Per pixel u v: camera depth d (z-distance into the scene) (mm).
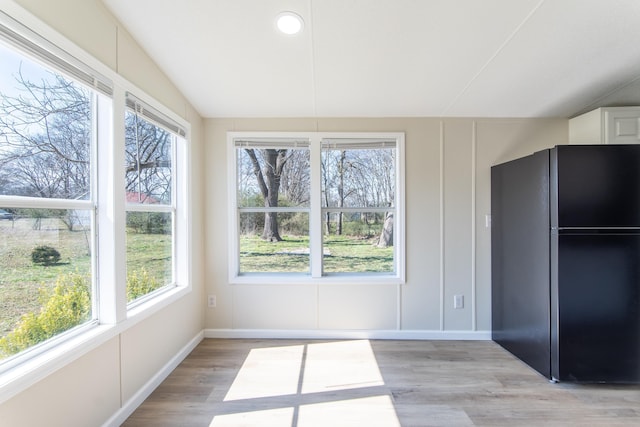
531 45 1903
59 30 1311
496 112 2789
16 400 1134
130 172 1906
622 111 2502
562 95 2490
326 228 2939
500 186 2682
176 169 2500
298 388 2045
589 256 2029
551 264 2100
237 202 2939
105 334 1550
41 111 1306
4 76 1154
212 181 2895
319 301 2891
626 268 2016
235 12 1655
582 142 2703
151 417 1751
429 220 2877
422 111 2783
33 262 1279
